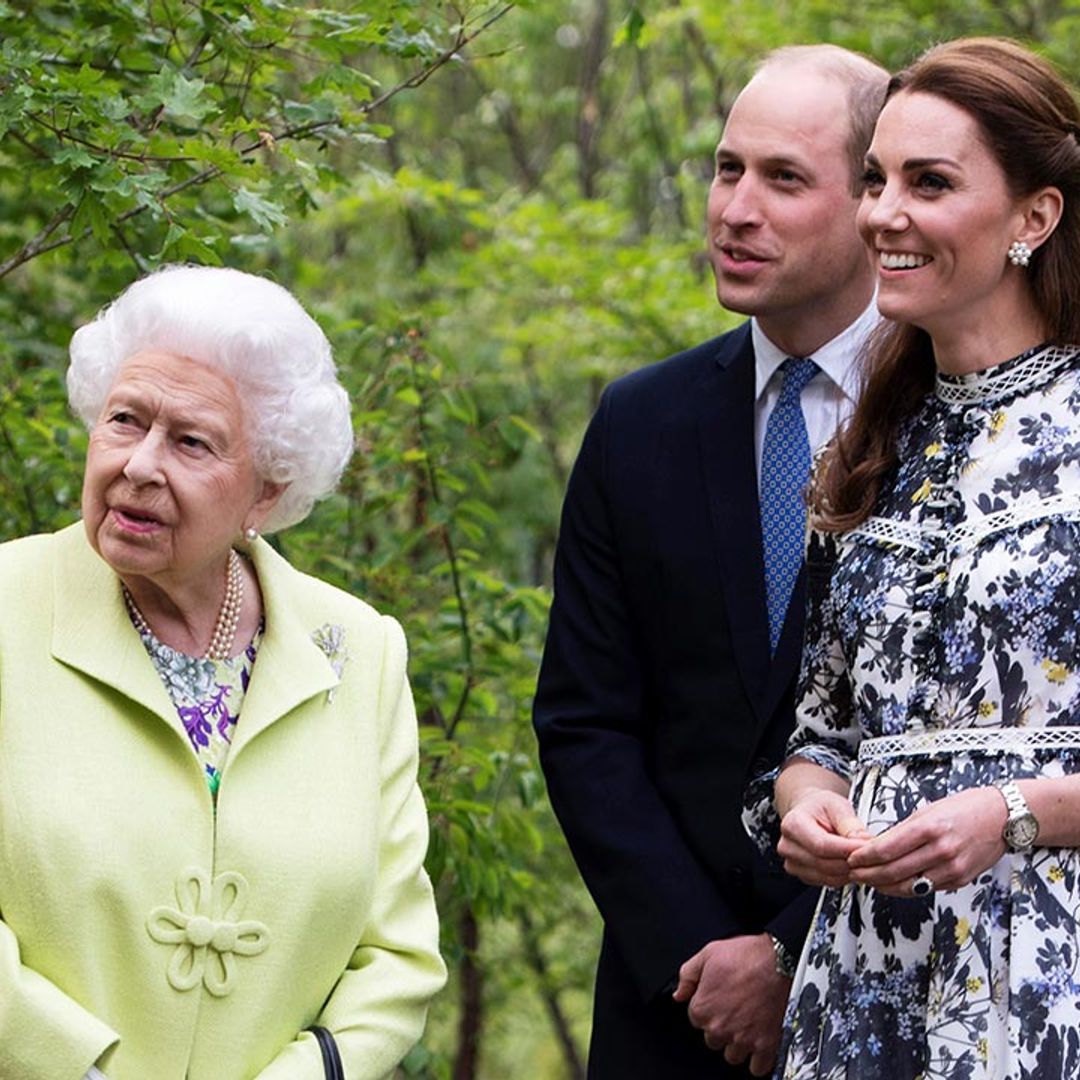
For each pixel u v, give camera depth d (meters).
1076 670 9.81
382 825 10.12
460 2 14.87
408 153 34.31
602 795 12.53
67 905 9.00
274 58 14.34
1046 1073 9.53
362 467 18.53
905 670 10.22
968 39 10.50
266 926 9.41
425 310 19.41
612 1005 12.70
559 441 32.41
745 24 28.78
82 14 14.59
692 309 26.78
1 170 15.61
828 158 12.38
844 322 12.60
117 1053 9.13
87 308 20.62
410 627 18.36
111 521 9.27
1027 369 10.26
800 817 10.10
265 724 9.62
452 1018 33.56
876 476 10.66
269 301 9.62
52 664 9.36
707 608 12.45
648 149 36.44
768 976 11.76
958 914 9.90
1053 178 10.12
